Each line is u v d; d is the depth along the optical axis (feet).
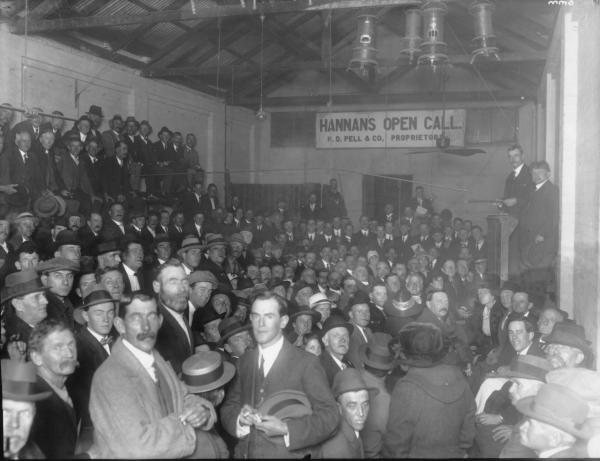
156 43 37.47
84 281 13.37
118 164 30.30
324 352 11.28
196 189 33.76
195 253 18.80
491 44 24.07
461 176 44.19
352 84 47.14
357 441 9.09
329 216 39.50
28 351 9.62
